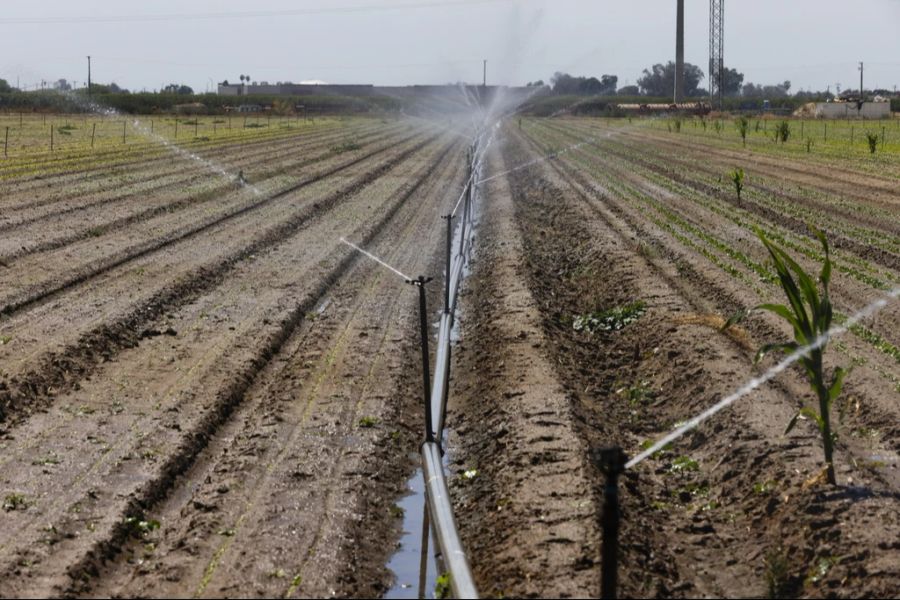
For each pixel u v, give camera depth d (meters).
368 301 19.09
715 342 14.33
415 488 10.72
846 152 52.00
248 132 73.25
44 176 36.59
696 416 12.15
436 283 21.16
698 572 8.41
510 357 14.48
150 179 37.16
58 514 9.34
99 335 15.23
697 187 37.19
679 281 19.55
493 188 40.12
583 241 25.31
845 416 11.27
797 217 27.91
